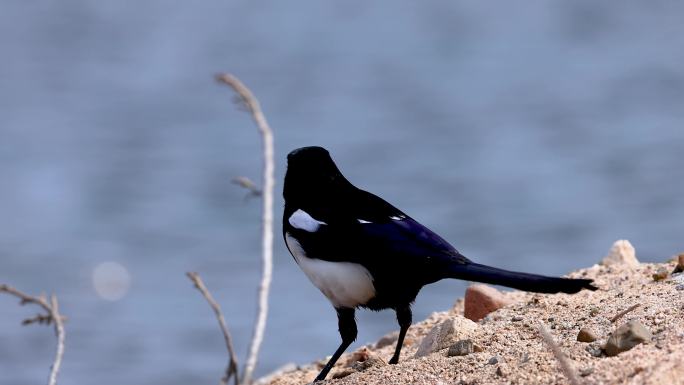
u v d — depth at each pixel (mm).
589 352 5668
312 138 31422
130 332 17438
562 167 26359
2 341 17312
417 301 16453
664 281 6961
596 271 7703
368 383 5930
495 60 44531
